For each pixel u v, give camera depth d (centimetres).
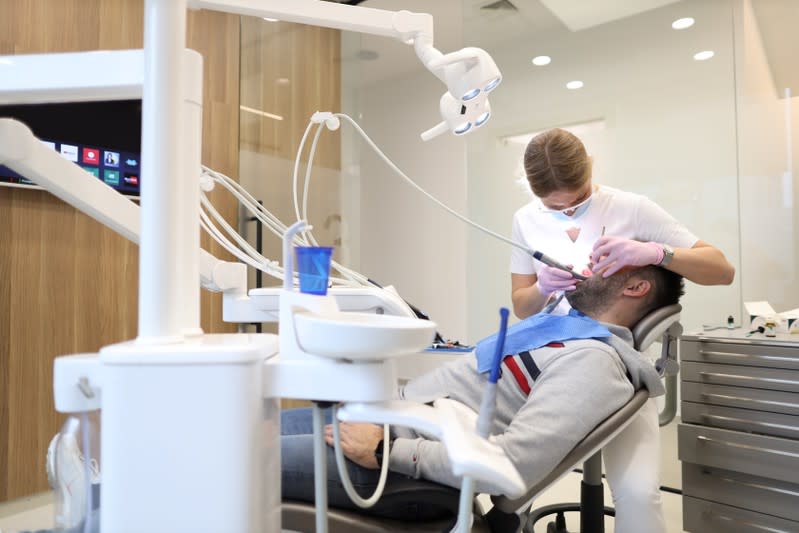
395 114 455
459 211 423
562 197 160
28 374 223
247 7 105
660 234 164
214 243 291
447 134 427
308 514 100
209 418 55
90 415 63
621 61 272
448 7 346
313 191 328
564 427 98
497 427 114
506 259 312
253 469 56
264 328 297
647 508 130
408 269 452
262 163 314
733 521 169
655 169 264
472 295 324
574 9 283
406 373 378
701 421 175
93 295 241
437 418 61
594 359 107
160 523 54
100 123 240
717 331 187
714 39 248
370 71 439
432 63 107
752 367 164
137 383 54
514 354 117
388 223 459
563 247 178
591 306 136
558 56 290
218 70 299
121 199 98
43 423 226
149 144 63
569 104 288
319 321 58
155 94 63
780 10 232
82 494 64
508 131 308
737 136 243
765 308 196
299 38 328
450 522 100
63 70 74
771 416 160
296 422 122
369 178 465
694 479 177
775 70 234
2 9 218
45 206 228
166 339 62
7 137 86
